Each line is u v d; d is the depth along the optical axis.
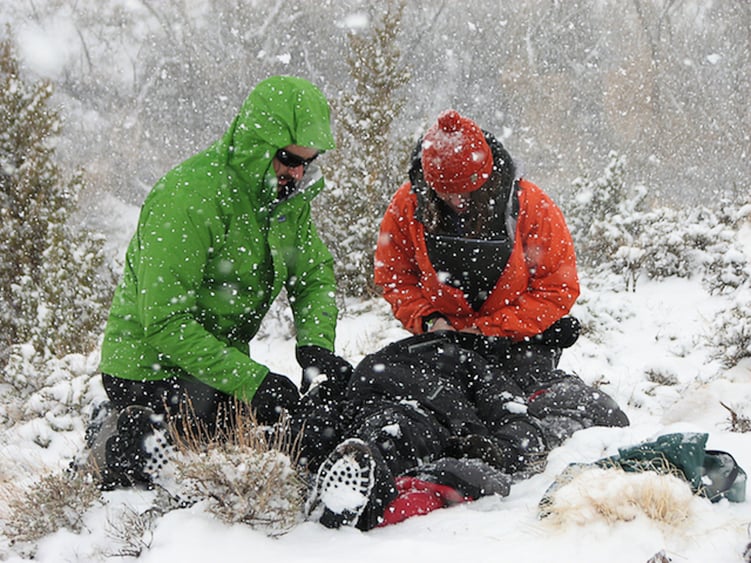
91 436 4.59
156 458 4.09
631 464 3.41
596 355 8.03
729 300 9.16
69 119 38.31
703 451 3.41
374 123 11.27
